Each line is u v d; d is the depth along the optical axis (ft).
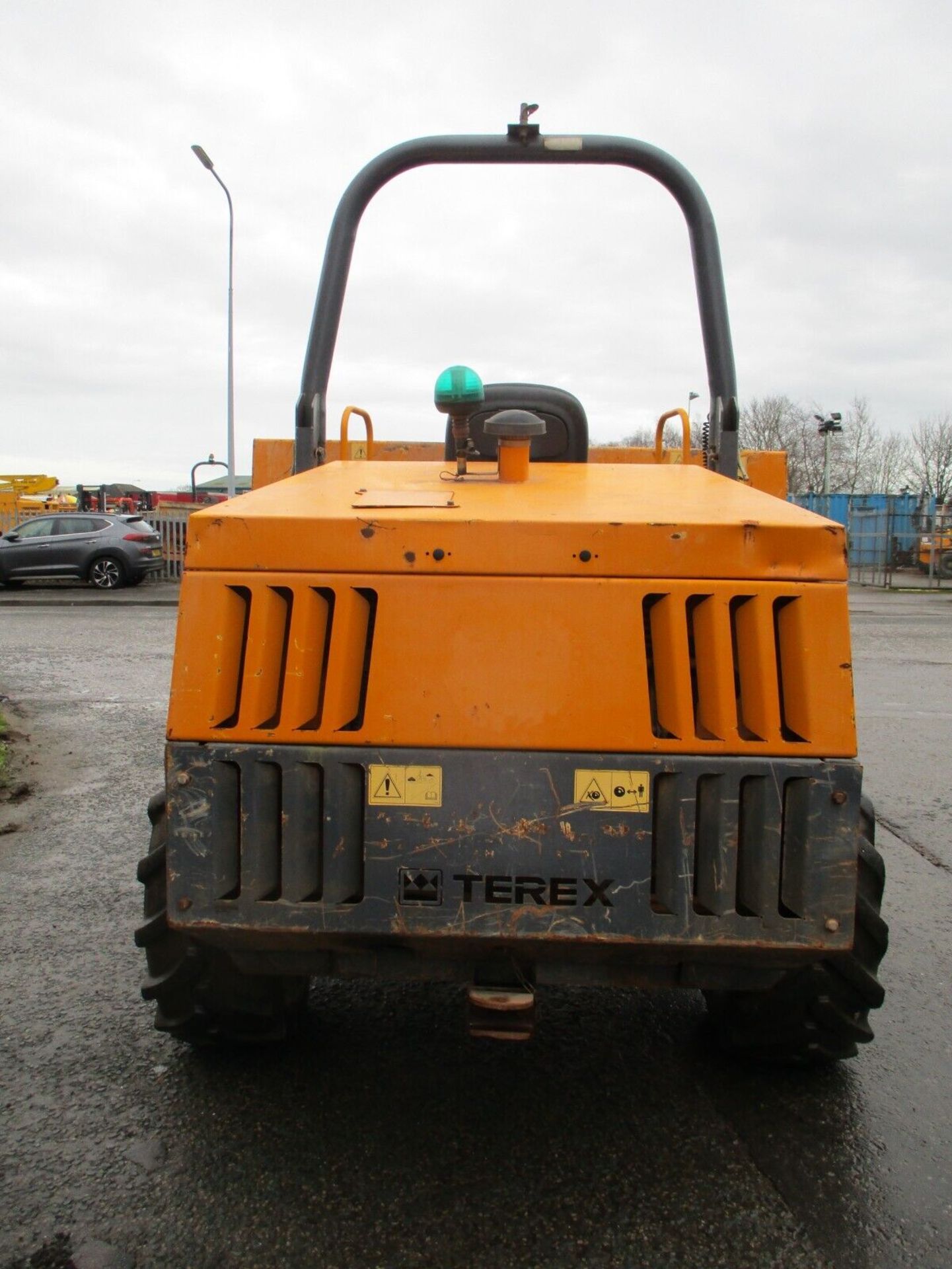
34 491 153.17
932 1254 7.41
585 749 7.08
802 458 201.16
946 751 24.43
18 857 16.08
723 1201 7.93
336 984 11.72
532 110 11.00
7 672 33.99
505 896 7.16
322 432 11.34
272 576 7.19
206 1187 7.98
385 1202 7.84
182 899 7.33
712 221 11.29
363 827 7.21
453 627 7.13
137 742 24.08
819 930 7.11
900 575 98.58
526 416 9.14
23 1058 9.91
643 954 7.30
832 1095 9.50
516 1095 9.41
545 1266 7.22
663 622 7.12
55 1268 7.12
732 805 7.06
